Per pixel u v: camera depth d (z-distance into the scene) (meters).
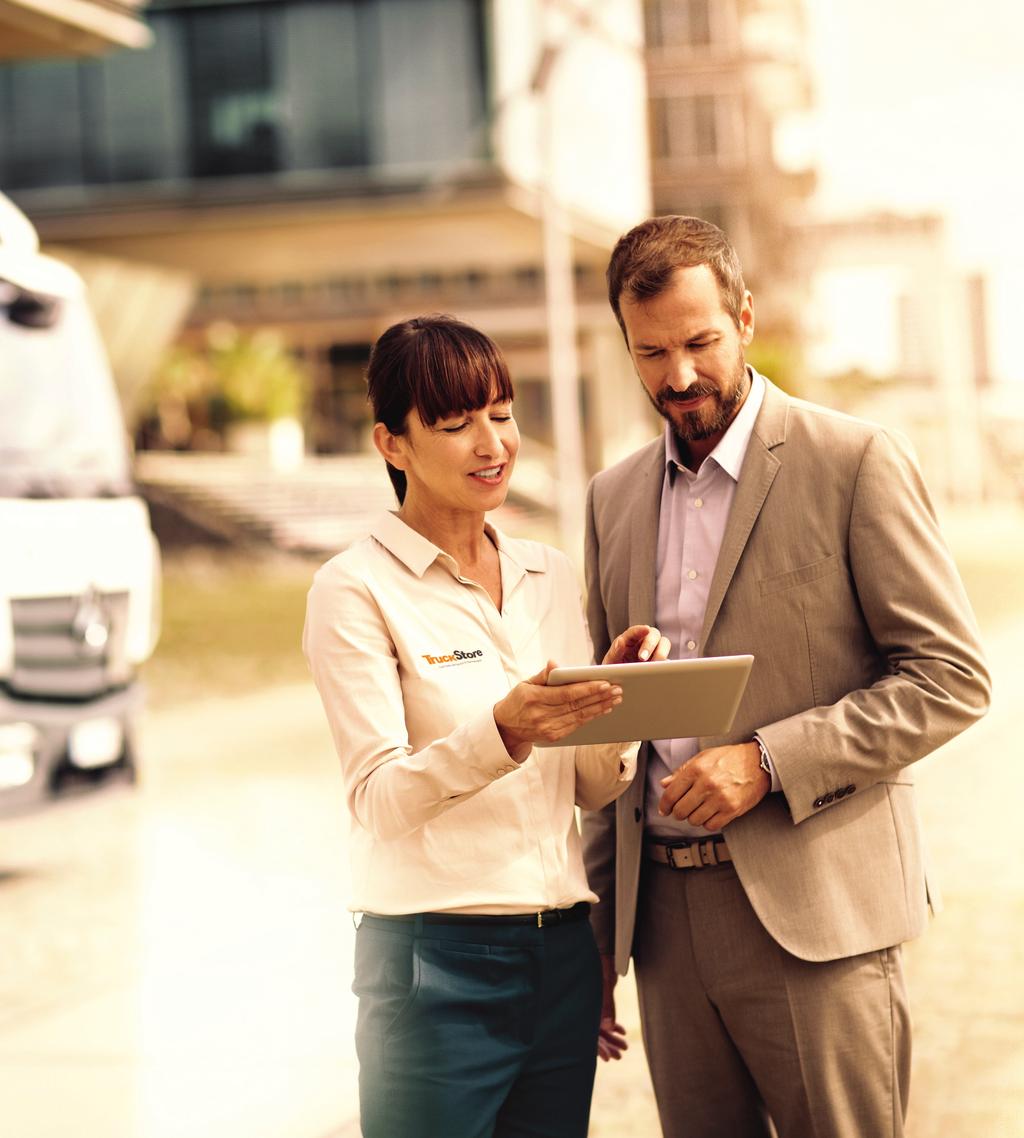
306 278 39.12
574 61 34.47
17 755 6.88
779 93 59.53
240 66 30.72
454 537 2.49
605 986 3.02
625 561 2.89
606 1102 4.21
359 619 2.40
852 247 79.00
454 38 30.20
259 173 30.78
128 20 13.23
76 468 7.48
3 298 7.36
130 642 7.62
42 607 7.06
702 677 2.20
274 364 43.16
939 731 2.54
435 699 2.40
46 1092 4.45
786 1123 2.70
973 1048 4.47
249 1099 4.36
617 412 44.56
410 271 44.31
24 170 31.16
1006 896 6.05
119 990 5.43
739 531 2.68
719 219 57.53
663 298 2.58
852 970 2.63
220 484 32.25
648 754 2.80
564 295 22.88
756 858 2.63
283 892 6.79
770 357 55.31
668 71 56.94
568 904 2.45
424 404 2.37
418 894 2.38
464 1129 2.33
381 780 2.29
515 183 30.44
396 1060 2.36
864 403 79.56
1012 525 46.47
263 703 13.60
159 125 30.86
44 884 7.11
